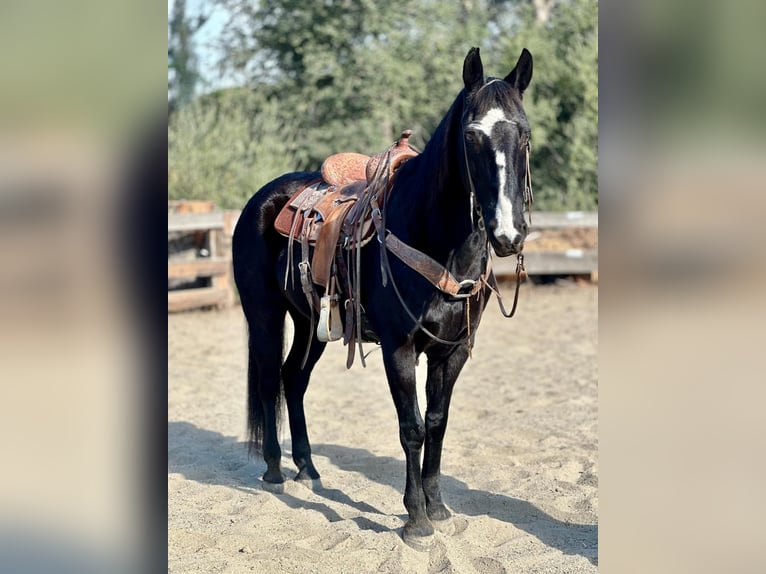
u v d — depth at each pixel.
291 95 15.41
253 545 2.87
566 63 14.10
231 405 5.17
